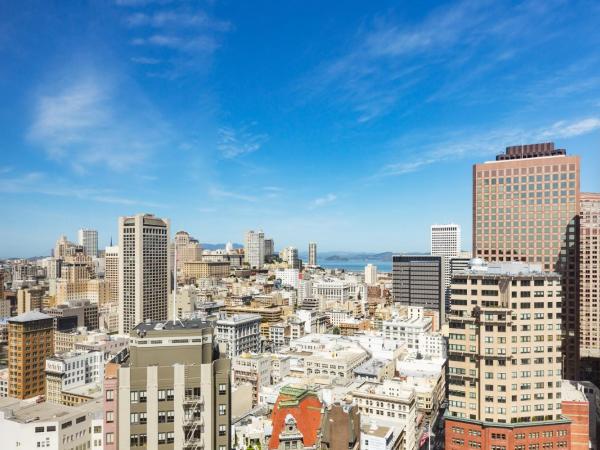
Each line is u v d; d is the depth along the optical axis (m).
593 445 188.88
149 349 96.19
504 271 165.75
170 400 94.12
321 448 128.00
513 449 147.12
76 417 159.75
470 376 156.00
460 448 155.25
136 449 92.06
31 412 163.25
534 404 151.12
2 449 153.75
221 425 97.50
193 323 106.00
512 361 151.62
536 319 153.12
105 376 95.25
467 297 159.25
